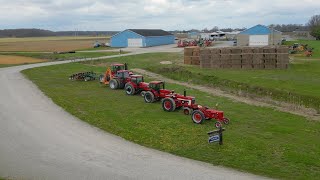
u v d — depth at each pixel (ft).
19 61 183.73
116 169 47.93
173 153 53.93
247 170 48.01
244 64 146.41
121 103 86.48
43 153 53.47
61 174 46.29
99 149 55.21
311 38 408.67
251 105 88.02
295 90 102.42
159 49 252.62
